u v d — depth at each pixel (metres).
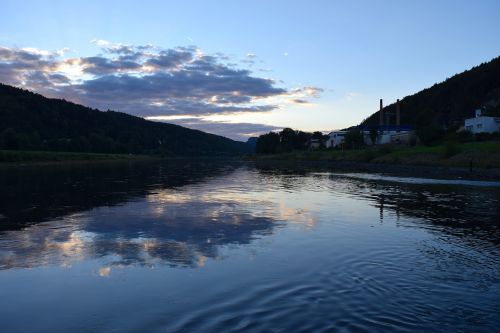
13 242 13.08
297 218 17.67
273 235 14.11
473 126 90.19
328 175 49.94
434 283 8.91
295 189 31.42
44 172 60.06
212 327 6.74
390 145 103.19
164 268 10.20
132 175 51.91
